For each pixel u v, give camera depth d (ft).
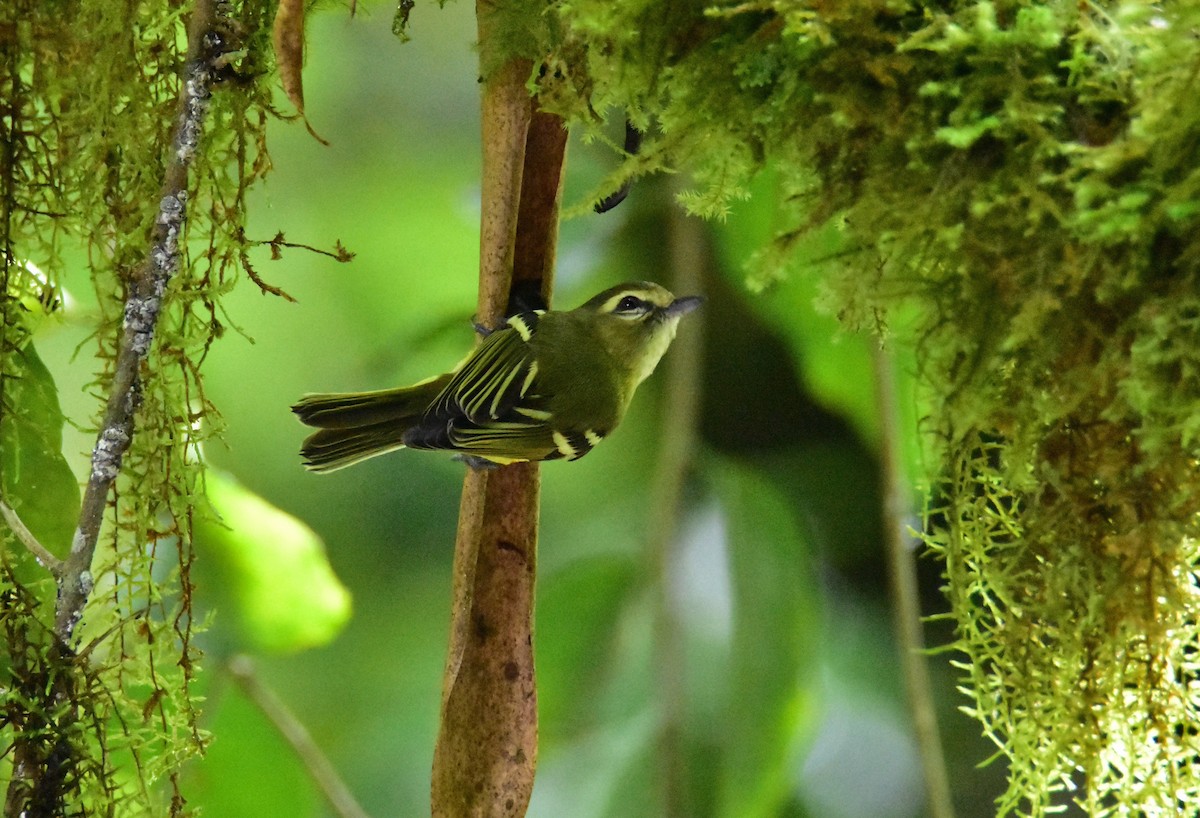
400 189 33.55
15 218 17.07
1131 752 14.23
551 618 26.30
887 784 31.19
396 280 32.30
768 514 25.54
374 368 28.30
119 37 16.40
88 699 16.20
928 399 14.94
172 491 17.04
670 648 24.86
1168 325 12.56
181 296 16.74
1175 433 13.34
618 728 25.95
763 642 24.56
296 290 32.60
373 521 33.76
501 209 15.51
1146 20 12.85
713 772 24.38
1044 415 13.89
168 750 16.72
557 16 14.98
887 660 32.37
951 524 14.71
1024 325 13.03
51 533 17.13
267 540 21.85
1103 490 14.12
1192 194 12.17
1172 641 14.21
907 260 14.32
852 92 13.85
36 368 17.15
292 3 15.20
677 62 14.79
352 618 33.06
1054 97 13.19
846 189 14.33
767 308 24.99
